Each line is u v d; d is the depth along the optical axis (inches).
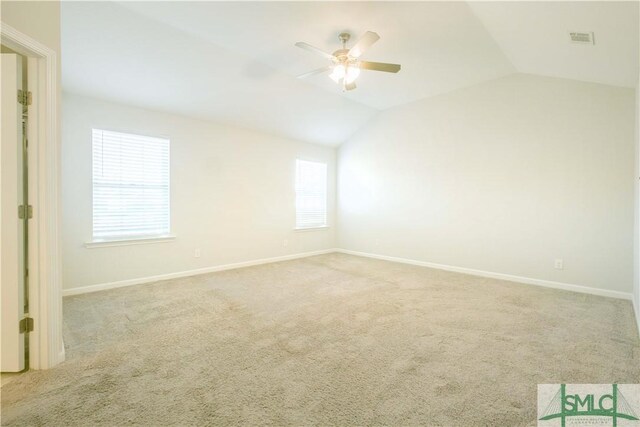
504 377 73.2
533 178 158.4
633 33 88.4
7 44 63.5
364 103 206.7
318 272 181.8
